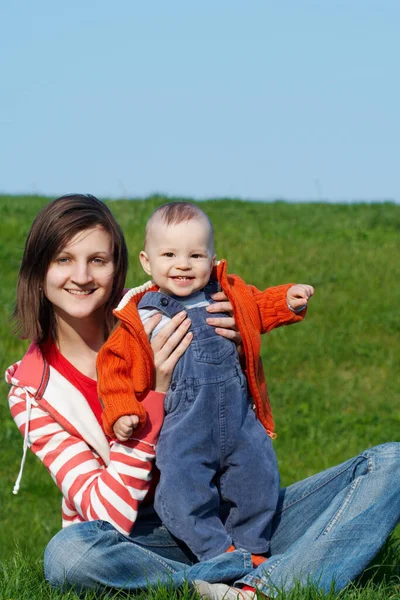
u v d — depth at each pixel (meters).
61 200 4.80
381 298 19.19
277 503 4.81
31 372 4.82
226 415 4.60
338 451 12.41
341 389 15.06
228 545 4.50
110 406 4.44
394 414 13.99
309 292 4.89
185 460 4.50
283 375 15.56
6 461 12.10
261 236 23.77
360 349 16.59
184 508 4.46
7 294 18.36
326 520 4.50
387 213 27.67
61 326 4.87
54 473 4.70
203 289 4.84
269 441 4.75
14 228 23.00
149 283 4.89
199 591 4.19
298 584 4.21
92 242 4.74
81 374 4.84
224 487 4.66
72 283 4.72
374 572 4.87
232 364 4.68
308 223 25.88
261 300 4.96
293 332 17.33
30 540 9.35
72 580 4.31
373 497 4.52
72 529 4.35
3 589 4.50
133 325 4.51
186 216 4.67
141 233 22.83
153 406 4.54
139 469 4.50
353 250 22.73
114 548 4.30
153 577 4.36
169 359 4.57
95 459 4.77
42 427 4.76
